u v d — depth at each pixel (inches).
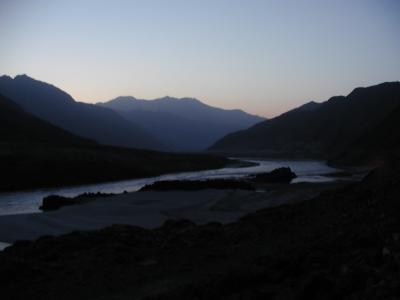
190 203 1369.3
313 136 7849.4
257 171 3457.2
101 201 1457.9
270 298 387.2
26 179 2394.2
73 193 2076.8
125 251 674.8
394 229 465.1
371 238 458.3
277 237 675.4
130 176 2913.4
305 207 890.7
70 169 2650.1
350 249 454.6
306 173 2960.1
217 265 560.7
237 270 450.9
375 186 827.4
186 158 4116.6
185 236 764.0
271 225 788.0
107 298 474.9
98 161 2933.1
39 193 2084.2
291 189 1667.1
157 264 607.5
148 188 1784.0
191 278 513.0
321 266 430.9
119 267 598.5
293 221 780.0
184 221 912.3
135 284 522.3
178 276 535.5
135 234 792.9
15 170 2454.5
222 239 729.0
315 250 476.4
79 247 711.1
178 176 3006.9
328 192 1003.9
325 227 631.8
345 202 799.7
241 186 1801.2
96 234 781.9
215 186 1800.0
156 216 1174.3
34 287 530.6
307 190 1528.1
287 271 442.0
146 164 3447.3
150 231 829.2
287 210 903.1
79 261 632.4
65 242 721.6
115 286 516.1
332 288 354.9
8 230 1029.8
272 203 1315.2
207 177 2834.6
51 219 1144.2
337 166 3870.6
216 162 4276.6
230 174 3105.3
